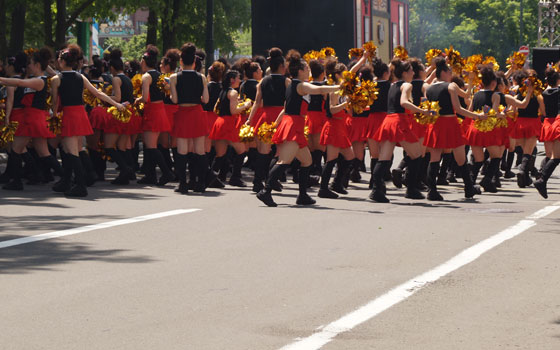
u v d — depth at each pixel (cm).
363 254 982
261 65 2031
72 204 1414
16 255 972
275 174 1391
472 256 969
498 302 768
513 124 1906
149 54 1698
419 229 1164
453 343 647
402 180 1780
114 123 1720
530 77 1745
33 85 1507
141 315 721
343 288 817
